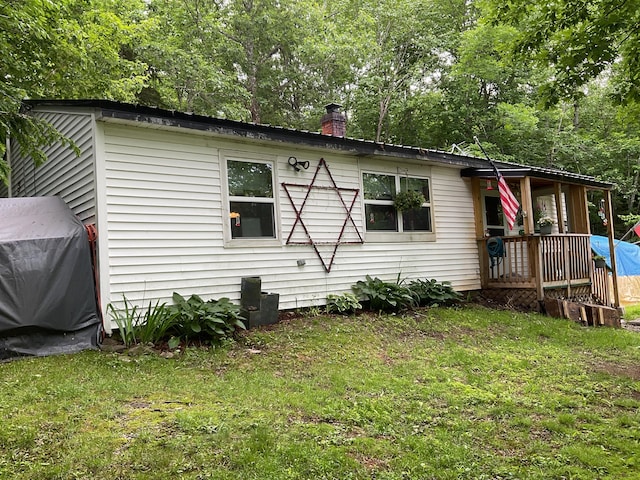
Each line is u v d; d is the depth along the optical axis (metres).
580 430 4.29
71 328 6.22
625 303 15.09
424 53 22.94
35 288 5.99
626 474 3.39
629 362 6.89
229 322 6.88
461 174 11.52
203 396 4.58
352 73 24.30
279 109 24.19
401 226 10.32
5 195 11.01
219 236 7.61
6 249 5.88
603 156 22.03
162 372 5.31
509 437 4.04
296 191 8.66
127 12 16.52
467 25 24.31
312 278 8.72
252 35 21.94
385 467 3.36
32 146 6.94
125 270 6.66
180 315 6.44
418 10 23.67
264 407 4.35
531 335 8.31
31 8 8.55
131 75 14.21
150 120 6.67
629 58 6.38
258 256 8.04
